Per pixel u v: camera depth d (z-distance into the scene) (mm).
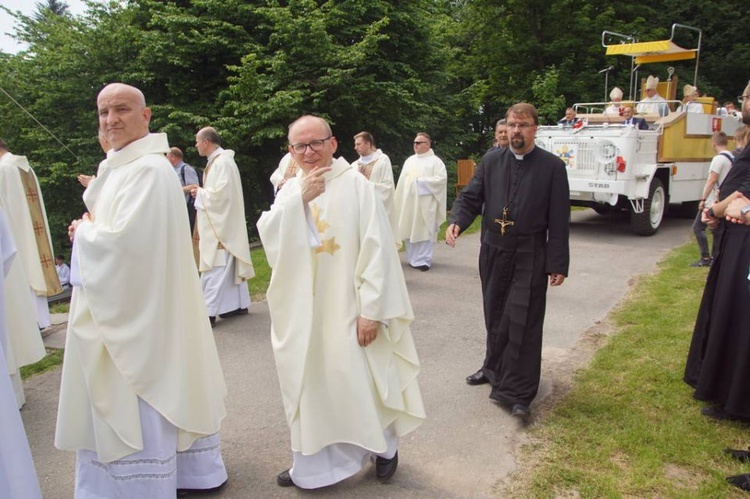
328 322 2898
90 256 2594
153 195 2701
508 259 3873
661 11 22625
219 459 3125
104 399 2641
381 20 14539
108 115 2758
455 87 23594
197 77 15133
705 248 7766
